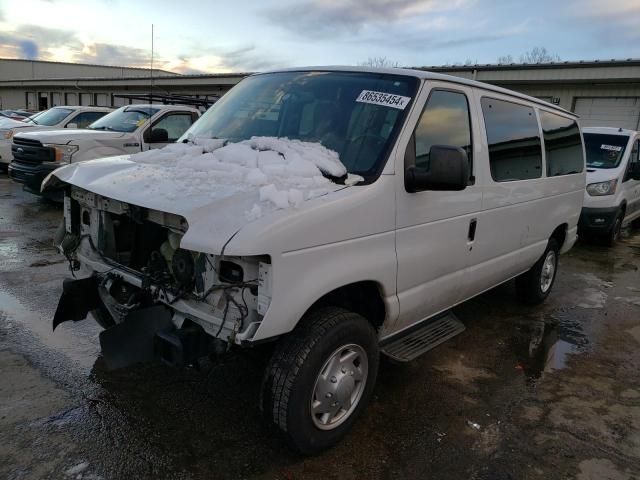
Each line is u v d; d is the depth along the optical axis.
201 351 2.80
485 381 4.21
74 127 12.91
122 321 3.07
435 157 3.08
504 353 4.79
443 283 3.85
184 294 2.88
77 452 2.98
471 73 20.05
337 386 3.03
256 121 3.85
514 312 5.89
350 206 2.90
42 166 8.68
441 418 3.62
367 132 3.35
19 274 5.90
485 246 4.29
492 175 4.24
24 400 3.45
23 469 2.81
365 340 3.15
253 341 2.56
